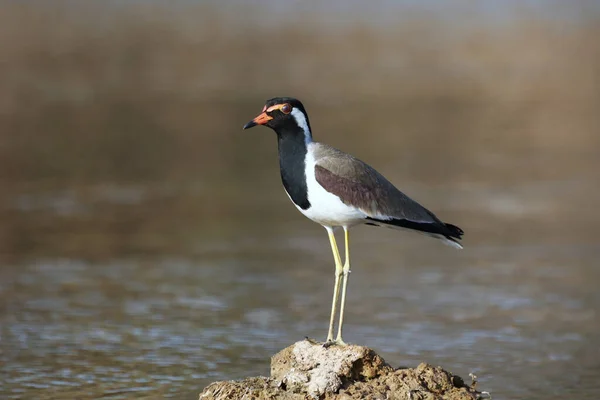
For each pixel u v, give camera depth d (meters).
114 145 26.52
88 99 30.95
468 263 18.53
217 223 20.77
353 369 10.30
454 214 21.20
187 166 25.03
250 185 23.64
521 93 32.97
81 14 42.28
